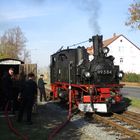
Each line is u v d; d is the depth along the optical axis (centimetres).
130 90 4119
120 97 1945
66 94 2189
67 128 1497
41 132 1410
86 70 1953
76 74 2019
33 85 1598
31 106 1594
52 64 2636
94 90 1906
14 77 1977
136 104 2333
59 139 1279
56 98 2575
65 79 2223
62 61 2320
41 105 2350
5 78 1869
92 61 1992
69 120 1692
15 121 1667
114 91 1961
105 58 2019
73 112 1962
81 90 2028
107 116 1847
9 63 2236
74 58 2070
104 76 1980
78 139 1275
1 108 2084
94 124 1587
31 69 2080
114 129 1447
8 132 1419
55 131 1394
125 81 6500
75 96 2097
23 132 1412
